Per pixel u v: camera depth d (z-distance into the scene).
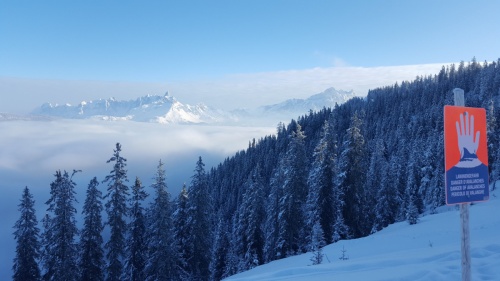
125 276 33.50
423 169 57.03
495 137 57.03
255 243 42.16
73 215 31.42
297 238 38.72
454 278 7.91
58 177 31.14
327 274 10.31
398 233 26.50
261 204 42.28
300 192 38.44
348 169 38.62
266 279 10.96
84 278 31.73
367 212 43.62
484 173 5.25
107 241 32.16
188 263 35.66
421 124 105.62
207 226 36.25
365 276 8.95
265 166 111.19
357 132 38.94
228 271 41.28
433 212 48.66
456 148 5.01
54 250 30.48
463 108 5.10
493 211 27.55
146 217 34.50
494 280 7.64
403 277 8.41
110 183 32.31
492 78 117.88
